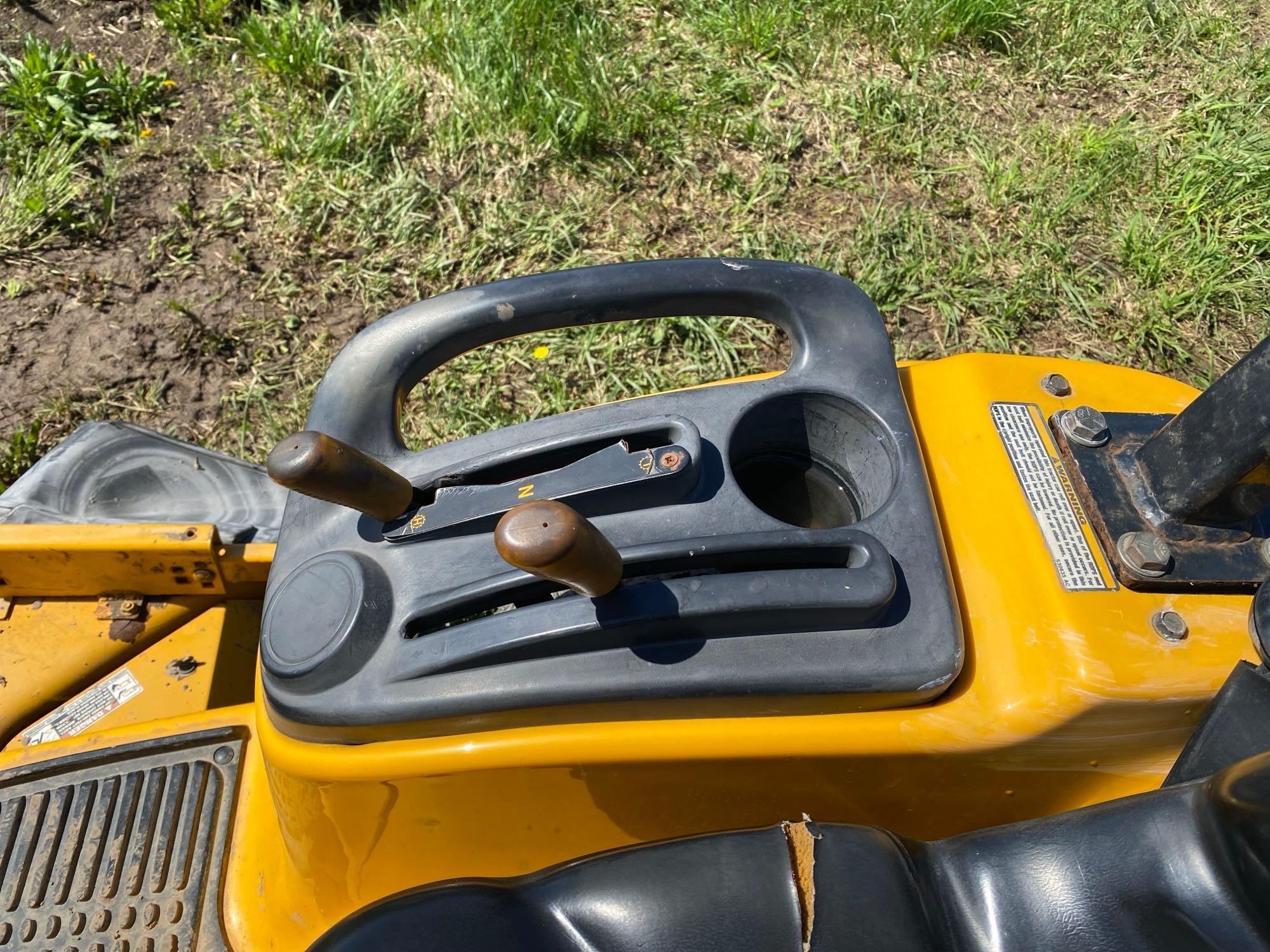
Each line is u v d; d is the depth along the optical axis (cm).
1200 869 40
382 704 51
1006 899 42
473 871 58
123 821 69
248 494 89
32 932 65
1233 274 139
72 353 123
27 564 79
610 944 42
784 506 67
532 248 134
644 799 53
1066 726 51
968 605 55
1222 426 53
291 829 58
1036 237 140
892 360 62
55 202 136
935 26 168
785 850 43
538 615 50
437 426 117
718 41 162
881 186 147
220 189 140
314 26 153
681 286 62
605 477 54
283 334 126
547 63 151
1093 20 174
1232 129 158
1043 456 60
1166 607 54
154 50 159
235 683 83
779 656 51
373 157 142
